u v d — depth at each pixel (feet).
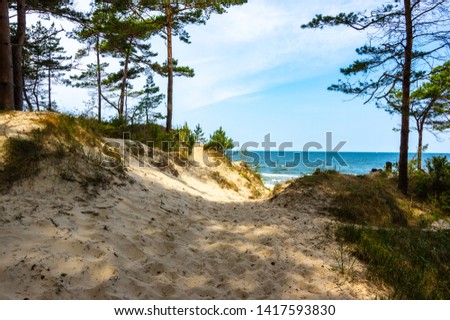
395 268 13.78
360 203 24.49
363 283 12.29
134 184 20.59
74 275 9.68
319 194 25.67
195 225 17.71
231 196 35.58
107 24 46.85
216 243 15.31
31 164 15.55
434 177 31.71
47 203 13.85
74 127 21.18
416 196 31.55
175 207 19.86
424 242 18.37
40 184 15.02
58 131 19.21
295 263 13.42
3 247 10.00
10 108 22.74
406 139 32.17
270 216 21.25
